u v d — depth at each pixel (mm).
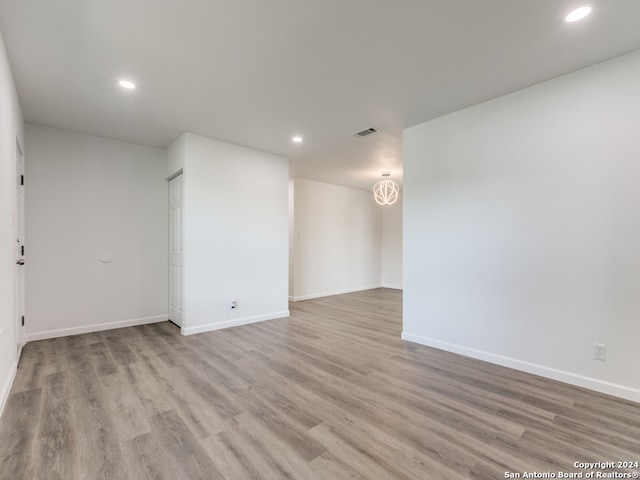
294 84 2678
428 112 3242
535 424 1961
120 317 4152
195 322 3920
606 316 2354
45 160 3629
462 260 3176
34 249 3561
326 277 7043
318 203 6883
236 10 1818
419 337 3559
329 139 4062
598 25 1939
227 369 2818
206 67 2414
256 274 4535
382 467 1585
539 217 2672
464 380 2598
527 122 2736
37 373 2689
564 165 2543
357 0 1741
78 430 1887
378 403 2225
